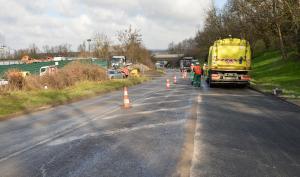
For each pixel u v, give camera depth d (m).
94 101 21.31
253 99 20.58
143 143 9.78
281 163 7.86
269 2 40.09
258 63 55.28
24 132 11.99
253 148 9.16
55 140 10.52
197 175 7.04
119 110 16.75
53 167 7.83
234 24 64.50
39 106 18.84
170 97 22.17
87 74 36.00
